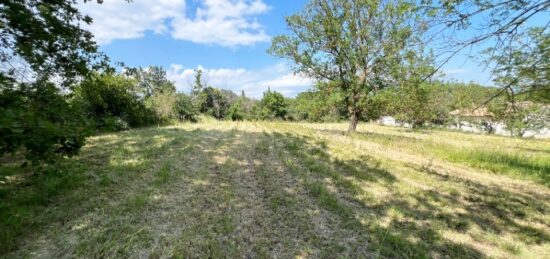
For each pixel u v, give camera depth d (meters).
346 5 15.05
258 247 3.38
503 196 5.98
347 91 15.69
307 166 7.24
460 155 10.11
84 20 6.91
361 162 8.19
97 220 3.73
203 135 12.45
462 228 4.30
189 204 4.43
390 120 42.22
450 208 5.05
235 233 3.69
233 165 7.01
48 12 6.06
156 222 3.81
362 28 15.32
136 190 4.84
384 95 14.72
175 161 6.99
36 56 6.08
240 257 3.20
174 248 3.22
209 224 3.85
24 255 2.98
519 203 5.60
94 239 3.29
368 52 15.31
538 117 11.70
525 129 12.91
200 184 5.41
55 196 4.33
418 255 3.38
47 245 3.17
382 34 15.04
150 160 6.80
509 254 3.67
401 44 13.77
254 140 11.51
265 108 43.72
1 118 3.01
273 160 7.84
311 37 15.91
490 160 9.68
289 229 3.89
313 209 4.55
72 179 4.79
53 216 3.73
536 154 12.30
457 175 7.75
